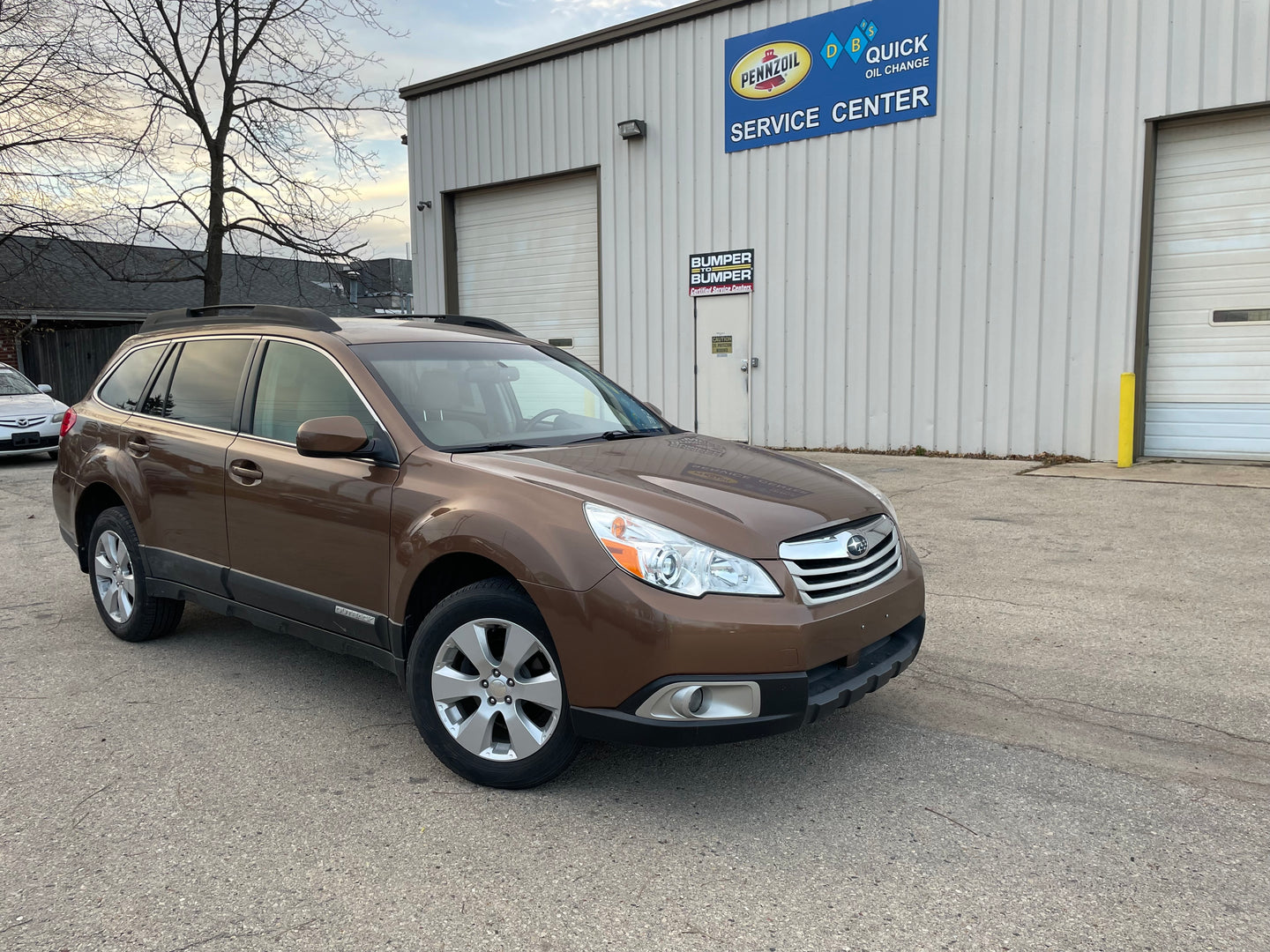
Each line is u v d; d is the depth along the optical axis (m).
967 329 11.28
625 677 2.82
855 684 3.03
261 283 30.06
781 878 2.64
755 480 3.44
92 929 2.42
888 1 11.38
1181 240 10.17
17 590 6.14
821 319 12.41
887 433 12.02
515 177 15.61
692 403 13.83
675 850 2.80
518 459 3.43
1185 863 2.67
